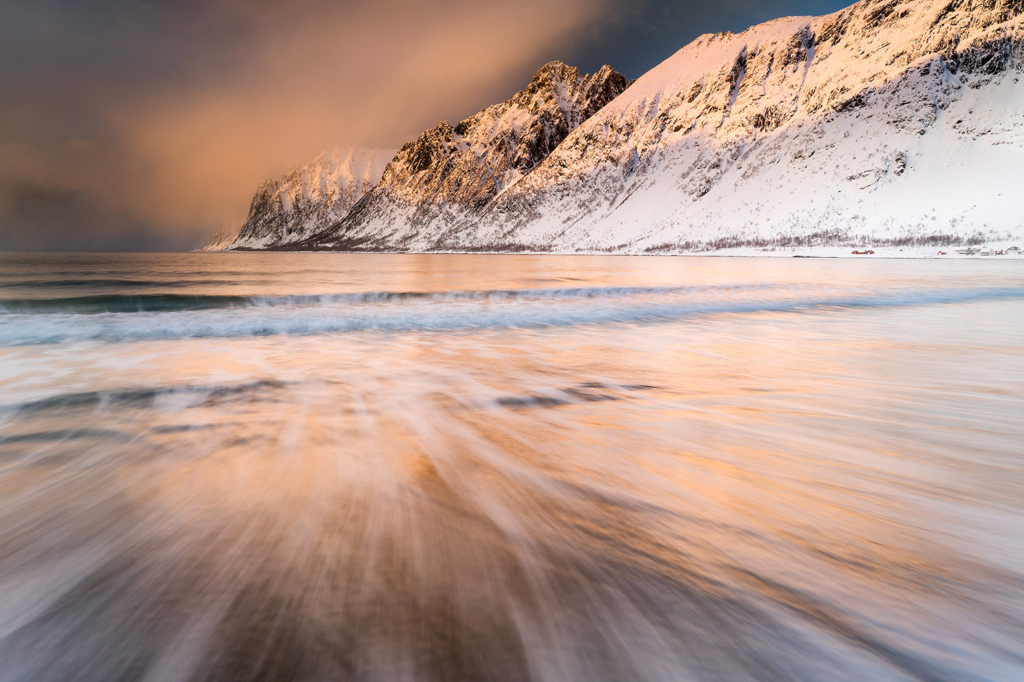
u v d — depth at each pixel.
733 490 2.96
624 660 1.57
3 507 2.70
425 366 6.96
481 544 2.30
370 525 2.50
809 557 2.18
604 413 4.71
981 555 2.20
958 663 1.55
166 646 1.63
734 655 1.58
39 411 4.70
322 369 6.73
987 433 4.03
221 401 5.11
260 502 2.77
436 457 3.53
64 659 1.58
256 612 1.80
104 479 3.12
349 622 1.75
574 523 2.52
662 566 2.12
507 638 1.67
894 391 5.53
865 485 3.01
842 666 1.54
